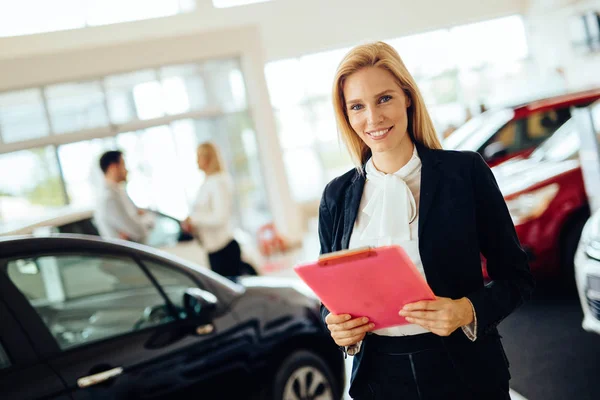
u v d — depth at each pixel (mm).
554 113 6625
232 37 12195
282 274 9695
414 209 1825
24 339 2670
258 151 12430
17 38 13922
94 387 2711
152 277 3268
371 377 1886
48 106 11523
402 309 1687
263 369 3389
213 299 3359
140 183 12016
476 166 1824
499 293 1757
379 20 16469
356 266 1626
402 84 1867
